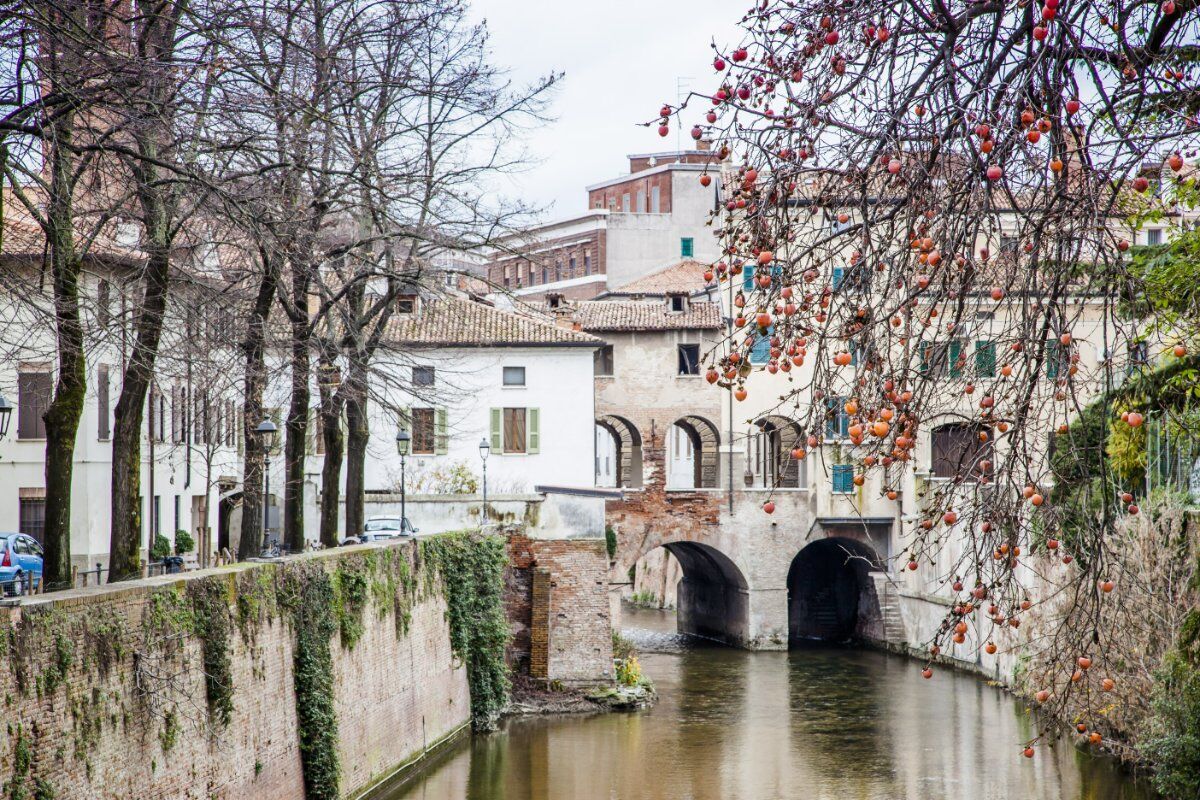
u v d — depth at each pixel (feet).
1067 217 36.70
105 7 71.05
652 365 233.35
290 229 91.04
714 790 113.09
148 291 82.48
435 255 126.93
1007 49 38.22
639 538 204.23
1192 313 57.21
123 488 78.33
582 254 347.15
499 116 115.44
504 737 134.00
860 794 111.24
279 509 197.77
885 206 41.63
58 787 56.03
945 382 42.04
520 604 156.15
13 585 60.18
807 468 210.79
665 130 38.47
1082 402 98.02
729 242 39.50
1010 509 38.04
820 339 37.60
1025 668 136.77
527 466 210.38
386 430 203.10
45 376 141.90
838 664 186.91
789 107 38.29
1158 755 94.79
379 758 104.37
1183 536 103.65
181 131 80.79
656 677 175.42
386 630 107.76
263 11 86.02
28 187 83.51
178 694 68.49
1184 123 42.19
